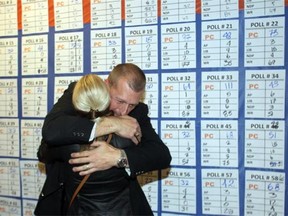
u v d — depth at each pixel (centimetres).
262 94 148
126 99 120
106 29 170
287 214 146
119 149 115
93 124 109
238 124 152
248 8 148
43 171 185
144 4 162
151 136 133
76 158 111
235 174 153
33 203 188
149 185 167
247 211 152
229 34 151
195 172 159
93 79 110
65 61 178
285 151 145
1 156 193
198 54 156
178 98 160
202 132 157
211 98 155
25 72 186
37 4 182
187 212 161
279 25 144
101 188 117
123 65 125
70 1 176
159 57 162
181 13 157
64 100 124
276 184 147
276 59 145
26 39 185
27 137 187
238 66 150
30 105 186
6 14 189
